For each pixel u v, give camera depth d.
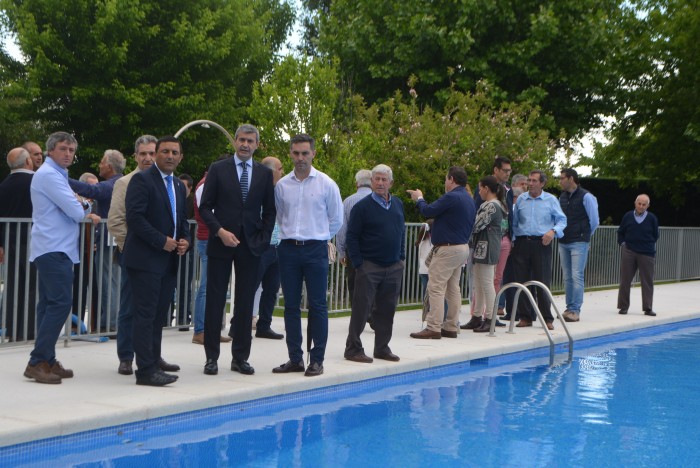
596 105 23.16
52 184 6.04
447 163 15.91
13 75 27.89
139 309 6.16
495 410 6.40
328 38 23.86
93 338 8.12
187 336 8.80
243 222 6.54
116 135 26.45
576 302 11.28
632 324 11.18
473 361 8.35
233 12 27.83
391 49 22.61
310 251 6.77
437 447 5.27
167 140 6.21
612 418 6.25
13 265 7.40
